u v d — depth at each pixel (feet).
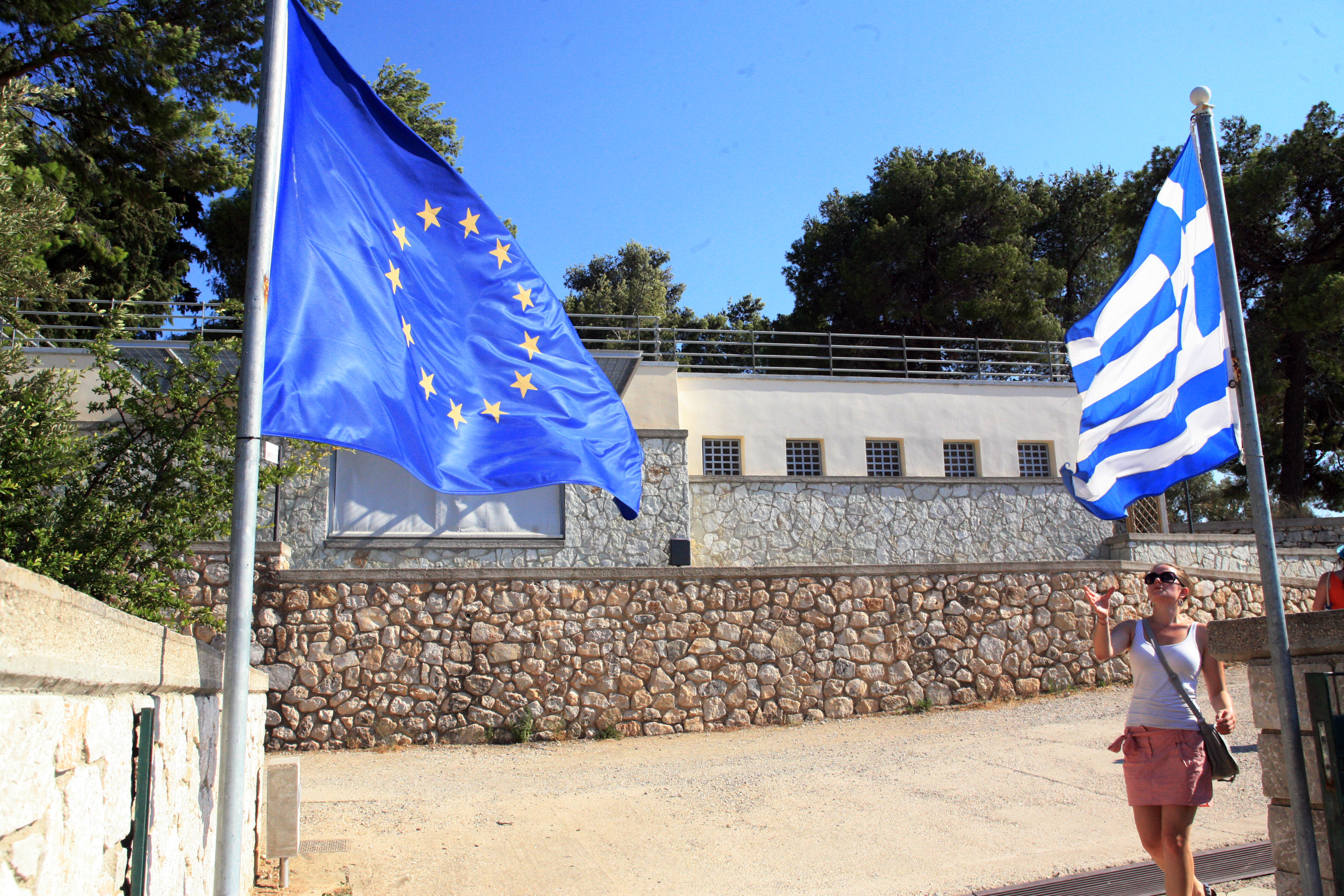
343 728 38.01
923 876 20.76
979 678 43.93
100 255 72.59
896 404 72.02
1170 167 94.22
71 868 9.07
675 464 60.18
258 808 20.94
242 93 48.24
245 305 13.41
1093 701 41.88
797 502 64.49
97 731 9.82
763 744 37.63
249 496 12.81
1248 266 89.10
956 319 110.32
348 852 23.34
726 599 42.14
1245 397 14.47
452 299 17.24
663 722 40.32
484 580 40.19
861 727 40.16
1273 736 13.97
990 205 111.24
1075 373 19.04
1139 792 15.17
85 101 45.83
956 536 66.80
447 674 39.17
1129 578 47.26
